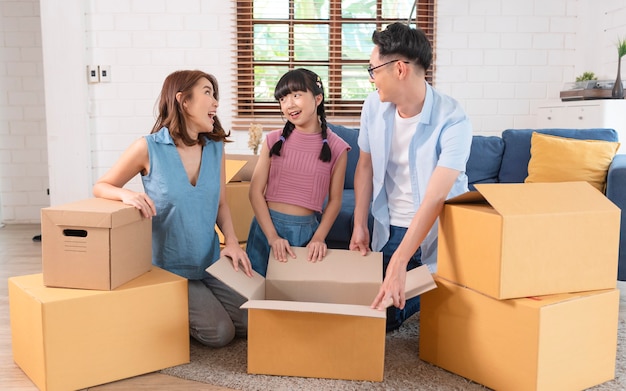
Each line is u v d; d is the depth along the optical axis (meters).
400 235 2.16
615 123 3.46
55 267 1.67
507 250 1.53
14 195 4.71
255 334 1.72
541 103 4.25
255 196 2.18
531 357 1.51
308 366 1.71
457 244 1.70
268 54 4.29
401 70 1.89
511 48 4.20
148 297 1.73
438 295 1.77
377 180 2.14
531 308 1.50
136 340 1.72
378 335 1.67
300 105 2.11
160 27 4.19
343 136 3.34
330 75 4.27
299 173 2.18
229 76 4.25
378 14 4.22
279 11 4.26
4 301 2.53
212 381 1.70
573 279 1.62
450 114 1.94
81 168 4.24
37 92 4.66
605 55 3.99
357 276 1.92
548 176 3.02
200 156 2.05
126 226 1.72
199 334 1.95
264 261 2.24
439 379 1.71
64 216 1.64
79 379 1.63
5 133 4.67
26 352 1.70
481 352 1.65
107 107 4.24
